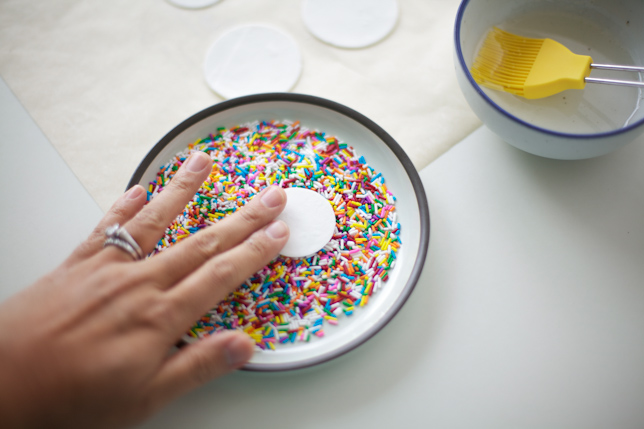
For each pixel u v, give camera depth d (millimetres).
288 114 427
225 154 416
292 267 386
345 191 405
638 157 426
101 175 425
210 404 373
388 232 397
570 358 385
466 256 406
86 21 469
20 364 320
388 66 456
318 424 372
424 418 374
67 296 338
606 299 396
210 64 456
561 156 388
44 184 423
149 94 448
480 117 396
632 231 410
